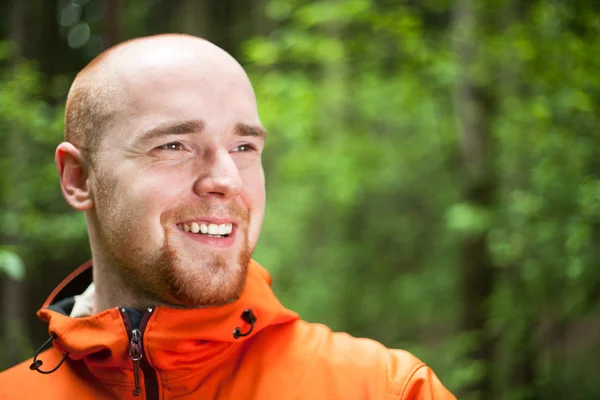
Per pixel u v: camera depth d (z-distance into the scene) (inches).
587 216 157.9
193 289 44.8
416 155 300.4
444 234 318.0
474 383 203.5
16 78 175.6
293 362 48.7
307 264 361.4
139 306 49.2
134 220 45.5
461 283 217.0
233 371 48.5
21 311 204.8
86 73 50.5
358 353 49.4
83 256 206.5
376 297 356.5
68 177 51.5
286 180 314.3
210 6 279.0
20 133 177.2
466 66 205.2
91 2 238.5
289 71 230.1
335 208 350.3
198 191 45.3
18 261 109.0
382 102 253.0
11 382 52.7
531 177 196.2
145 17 267.9
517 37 184.9
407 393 46.6
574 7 163.9
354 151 266.1
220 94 46.6
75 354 48.2
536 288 201.8
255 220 48.3
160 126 45.1
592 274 165.0
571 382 223.8
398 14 199.9
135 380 45.6
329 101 241.4
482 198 208.1
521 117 204.4
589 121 175.5
